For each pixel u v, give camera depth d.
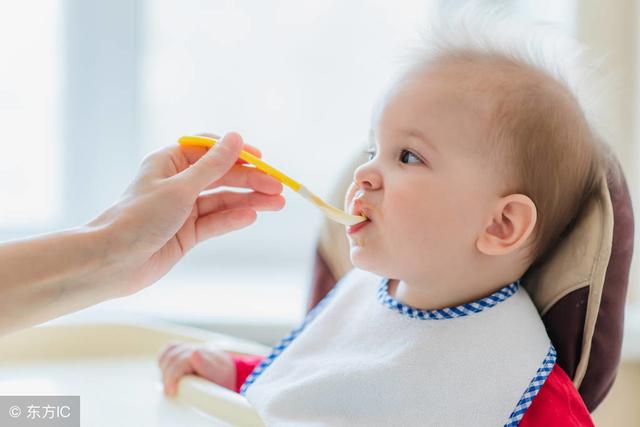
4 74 1.53
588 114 0.82
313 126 1.62
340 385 0.79
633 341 1.37
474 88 0.75
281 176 0.73
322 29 1.61
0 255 0.65
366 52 1.61
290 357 0.88
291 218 1.67
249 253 1.68
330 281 1.03
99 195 1.59
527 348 0.75
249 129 1.62
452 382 0.74
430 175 0.75
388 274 0.78
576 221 0.80
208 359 0.94
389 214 0.75
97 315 1.12
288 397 0.80
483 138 0.75
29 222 1.56
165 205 0.70
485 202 0.75
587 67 0.86
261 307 1.49
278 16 1.61
